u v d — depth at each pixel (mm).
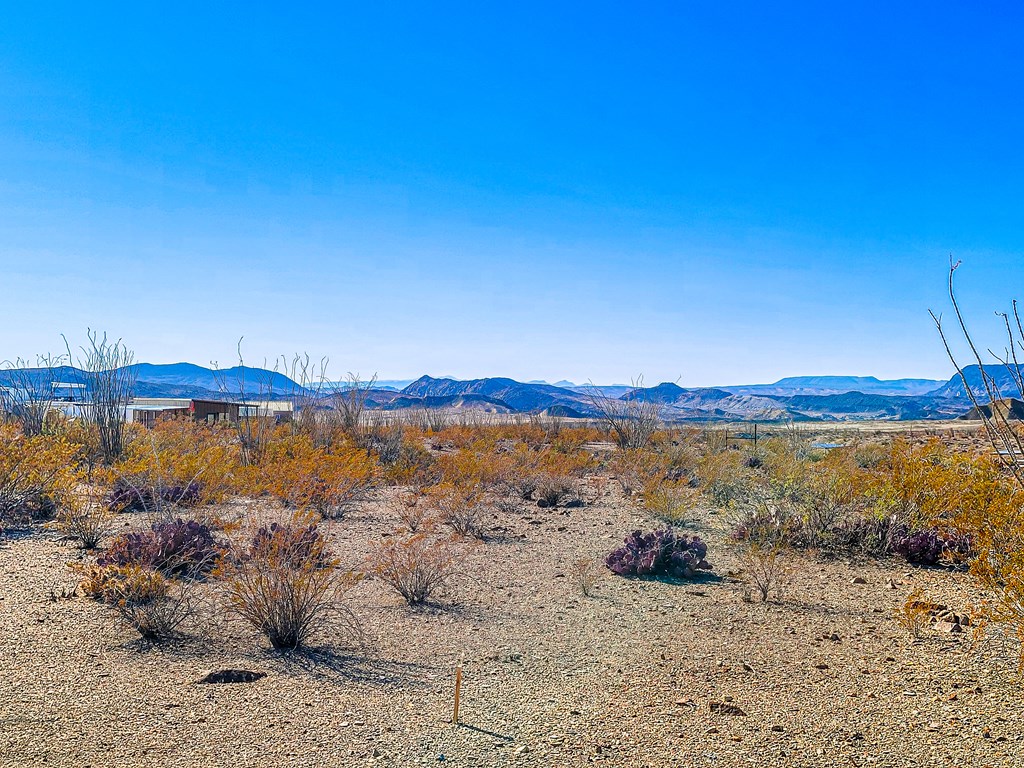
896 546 11078
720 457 20547
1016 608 6723
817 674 6277
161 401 37531
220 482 14148
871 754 4766
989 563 6758
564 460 19750
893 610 8281
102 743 4688
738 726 5203
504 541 12297
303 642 6980
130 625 7020
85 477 14359
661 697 5770
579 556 11312
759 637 7363
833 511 11914
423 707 5508
